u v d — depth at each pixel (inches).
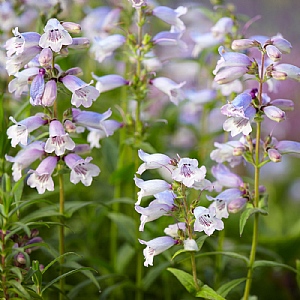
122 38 251.9
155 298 295.1
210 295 186.4
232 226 315.6
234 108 185.8
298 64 532.1
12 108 274.8
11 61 189.2
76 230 315.6
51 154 204.4
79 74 198.1
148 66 255.6
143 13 247.0
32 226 201.3
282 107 202.1
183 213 182.2
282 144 203.6
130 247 284.7
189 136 363.3
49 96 187.0
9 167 220.4
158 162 180.7
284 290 314.8
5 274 184.5
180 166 173.6
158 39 247.6
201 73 335.6
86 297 285.3
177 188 179.5
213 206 199.6
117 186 281.6
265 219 383.6
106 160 299.3
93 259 255.4
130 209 310.3
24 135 193.2
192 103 298.0
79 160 197.6
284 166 424.2
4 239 186.1
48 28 182.2
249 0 569.3
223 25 262.5
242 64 195.3
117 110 297.9
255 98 193.9
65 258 225.8
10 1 287.0
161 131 334.0
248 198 204.8
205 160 301.1
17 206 201.0
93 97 193.8
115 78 251.1
